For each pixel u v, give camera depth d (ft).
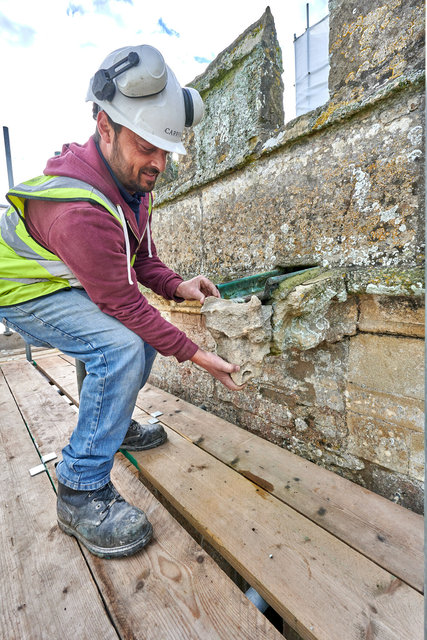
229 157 5.66
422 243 3.57
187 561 3.34
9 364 10.56
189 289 4.61
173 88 3.20
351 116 3.97
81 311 3.59
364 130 3.91
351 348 4.38
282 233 5.01
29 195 3.09
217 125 5.87
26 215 3.38
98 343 3.56
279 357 5.27
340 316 4.35
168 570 3.25
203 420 6.14
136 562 3.35
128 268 3.48
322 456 4.99
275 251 5.17
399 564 3.12
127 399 3.63
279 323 3.86
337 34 4.03
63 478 3.63
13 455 5.34
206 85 5.89
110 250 3.22
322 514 3.79
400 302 3.81
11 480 4.73
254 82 5.10
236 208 5.69
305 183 4.59
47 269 3.50
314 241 4.61
